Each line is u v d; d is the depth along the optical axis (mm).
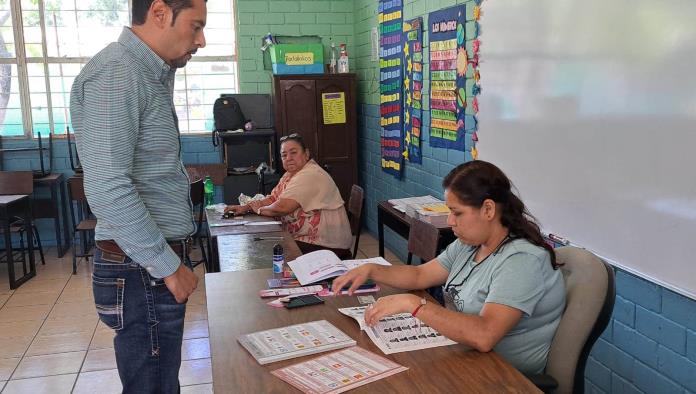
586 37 2434
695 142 1928
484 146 3412
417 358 1536
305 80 5762
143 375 1778
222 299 1994
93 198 1561
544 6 2721
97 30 5938
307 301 1938
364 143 6117
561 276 1722
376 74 5570
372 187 5922
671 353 2154
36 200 5668
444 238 3123
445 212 3414
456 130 3842
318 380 1429
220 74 6215
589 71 2426
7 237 4707
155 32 1616
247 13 6094
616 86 2270
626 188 2248
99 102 1544
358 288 2053
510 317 1596
